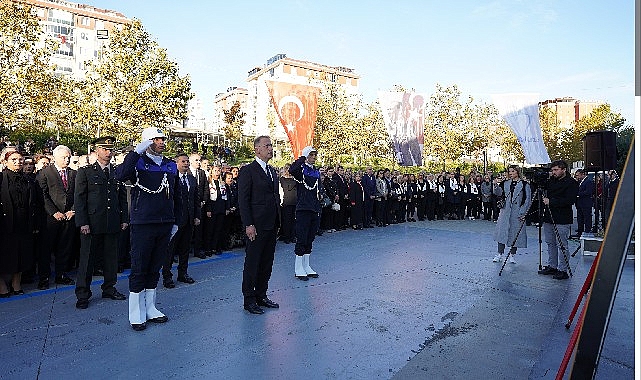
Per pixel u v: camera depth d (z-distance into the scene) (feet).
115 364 11.08
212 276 20.52
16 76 53.36
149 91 60.29
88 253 15.81
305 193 20.26
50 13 173.78
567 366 9.18
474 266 23.27
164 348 12.10
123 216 17.60
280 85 36.63
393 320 14.53
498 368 11.02
